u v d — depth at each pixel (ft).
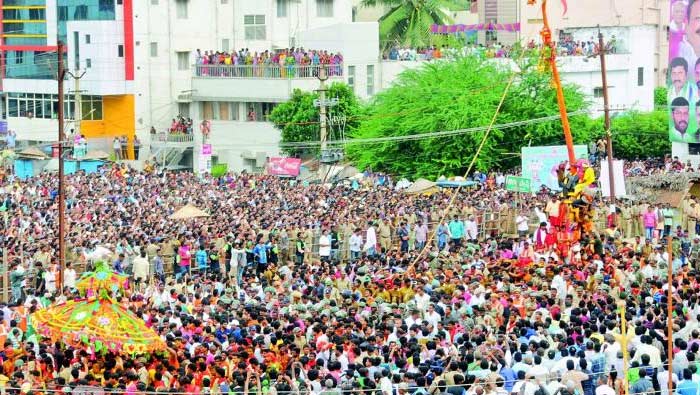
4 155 354.74
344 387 124.16
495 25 456.04
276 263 223.30
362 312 157.07
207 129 396.98
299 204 271.69
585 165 204.44
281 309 161.79
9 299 197.06
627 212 243.40
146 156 432.25
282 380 127.44
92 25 425.28
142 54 430.61
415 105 350.02
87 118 431.02
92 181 310.65
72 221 250.78
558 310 154.20
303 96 394.93
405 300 169.89
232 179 322.55
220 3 445.37
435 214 247.70
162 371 133.69
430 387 121.60
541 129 343.46
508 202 262.88
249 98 413.18
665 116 378.73
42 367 134.92
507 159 346.13
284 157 366.43
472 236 245.24
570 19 454.40
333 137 379.35
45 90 431.84
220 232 226.58
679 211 251.19
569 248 201.77
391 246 237.25
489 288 169.68
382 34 479.41
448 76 354.33
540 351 129.59
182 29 437.58
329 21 456.04
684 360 128.88
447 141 343.46
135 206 273.13
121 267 211.20
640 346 130.52
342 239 235.20
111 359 138.72
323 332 145.07
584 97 372.99
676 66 352.08
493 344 134.92
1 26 436.76
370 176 337.93
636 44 417.28
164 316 158.20
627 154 377.30
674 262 189.78
